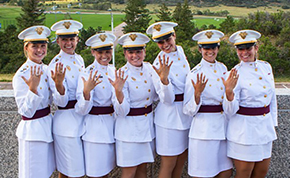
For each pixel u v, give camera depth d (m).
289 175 3.87
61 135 3.27
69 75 3.33
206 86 3.28
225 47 23.11
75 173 3.29
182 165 3.64
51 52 23.78
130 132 3.30
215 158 3.29
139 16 32.59
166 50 3.40
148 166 3.88
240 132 3.21
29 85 2.99
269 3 71.00
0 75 25.39
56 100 3.16
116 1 78.44
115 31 43.50
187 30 29.77
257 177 3.42
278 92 3.91
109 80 3.15
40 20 32.34
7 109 3.82
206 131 3.24
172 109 3.39
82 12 68.50
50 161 3.36
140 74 3.37
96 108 3.32
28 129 3.18
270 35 28.11
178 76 3.40
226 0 72.06
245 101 3.23
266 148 3.28
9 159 3.88
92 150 3.28
